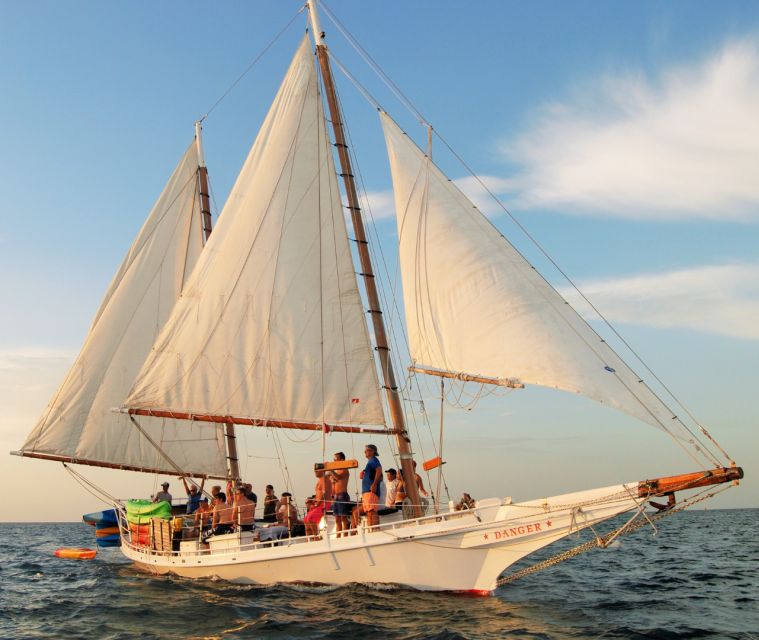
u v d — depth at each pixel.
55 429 29.81
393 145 22.27
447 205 21.17
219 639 15.04
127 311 31.44
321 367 23.39
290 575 19.47
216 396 24.30
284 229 24.67
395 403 21.77
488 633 14.81
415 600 17.58
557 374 17.77
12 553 44.09
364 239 23.20
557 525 17.05
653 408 16.58
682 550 38.38
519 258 20.17
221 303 24.83
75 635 16.03
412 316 21.14
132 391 24.94
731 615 17.39
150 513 25.31
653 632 15.23
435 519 18.80
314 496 21.47
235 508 21.47
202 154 33.66
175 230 32.75
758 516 123.50
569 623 16.17
